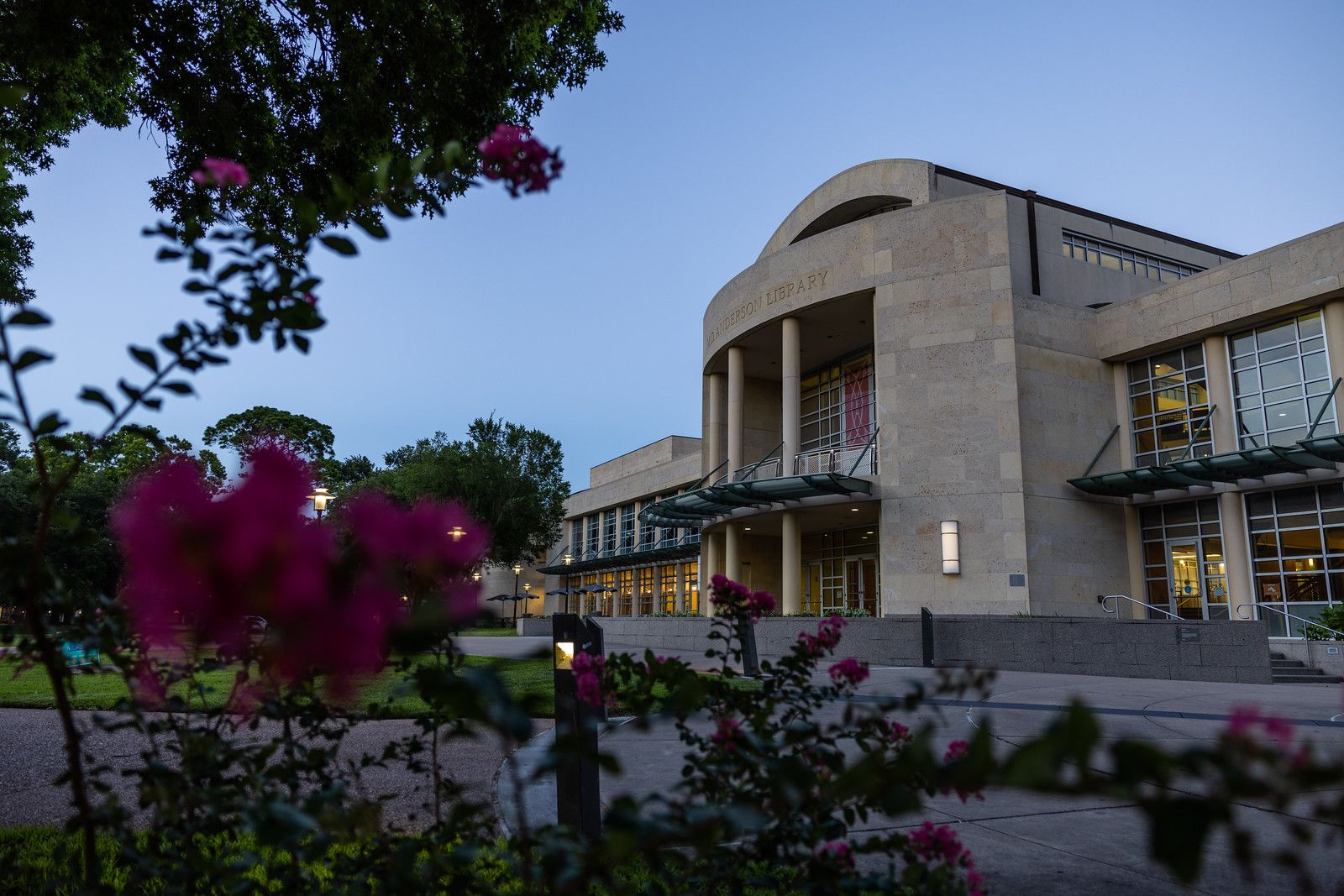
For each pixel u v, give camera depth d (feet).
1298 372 65.67
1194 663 51.49
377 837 6.51
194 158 26.94
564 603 148.56
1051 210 82.33
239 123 26.76
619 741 25.84
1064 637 56.18
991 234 76.84
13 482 104.53
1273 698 39.81
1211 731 29.30
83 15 23.07
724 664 8.41
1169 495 72.02
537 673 30.50
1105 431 76.79
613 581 166.81
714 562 100.68
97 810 6.28
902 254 79.36
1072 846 15.71
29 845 15.06
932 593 72.02
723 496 81.41
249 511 4.30
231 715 7.09
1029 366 74.79
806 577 103.71
